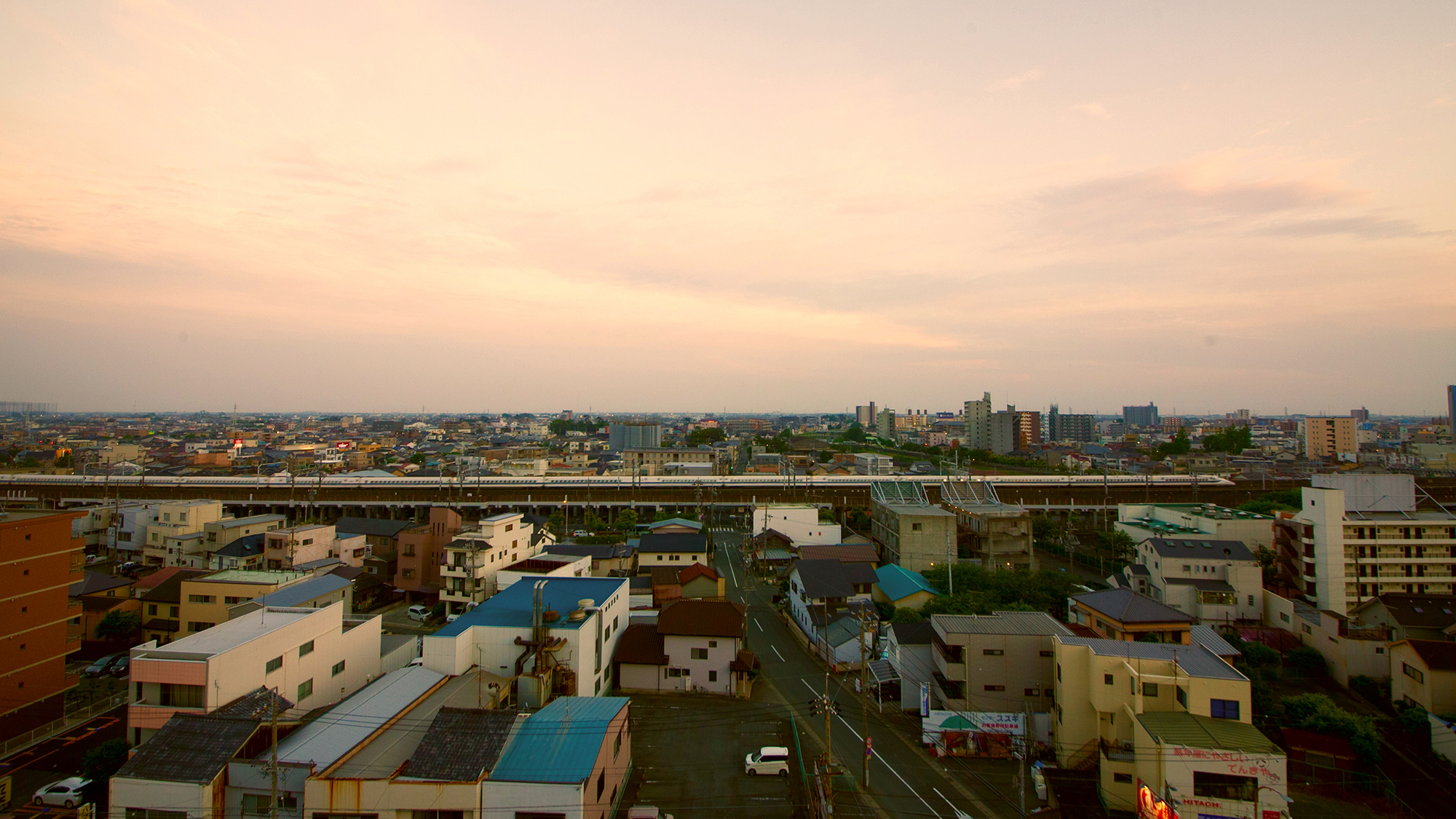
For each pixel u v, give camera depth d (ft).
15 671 108.47
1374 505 179.52
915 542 213.66
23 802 89.51
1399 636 134.82
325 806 76.18
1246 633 154.20
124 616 146.10
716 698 127.54
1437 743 108.06
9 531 108.99
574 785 75.77
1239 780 81.56
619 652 132.57
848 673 140.77
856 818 88.69
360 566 205.05
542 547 210.59
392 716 93.56
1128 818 89.10
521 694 108.99
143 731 88.89
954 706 113.19
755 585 217.56
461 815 75.97
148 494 335.67
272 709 85.61
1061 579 175.73
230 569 172.45
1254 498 335.88
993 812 90.33
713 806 90.89
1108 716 97.50
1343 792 97.55
